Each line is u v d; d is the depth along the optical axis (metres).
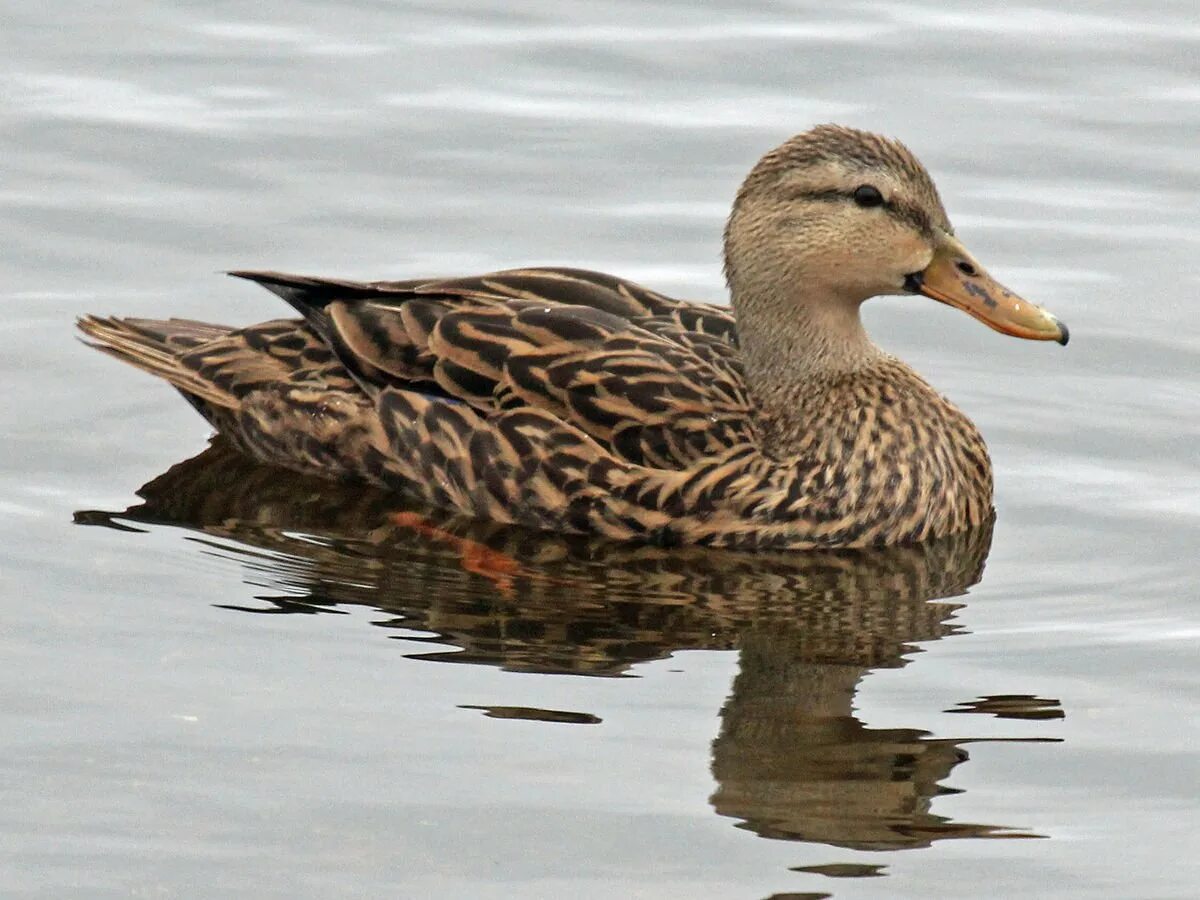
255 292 17.30
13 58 20.23
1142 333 16.94
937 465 14.59
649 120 19.53
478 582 13.72
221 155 18.98
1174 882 10.61
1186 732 11.89
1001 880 10.65
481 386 14.71
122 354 15.52
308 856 10.73
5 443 15.28
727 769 11.51
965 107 19.70
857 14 21.20
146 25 20.95
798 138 14.72
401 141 19.23
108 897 10.39
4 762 11.40
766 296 14.79
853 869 10.71
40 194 18.36
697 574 14.00
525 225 18.16
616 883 10.58
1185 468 15.23
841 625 13.20
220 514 14.53
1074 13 21.22
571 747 11.69
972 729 11.94
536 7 21.27
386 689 12.23
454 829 10.96
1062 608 13.40
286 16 21.16
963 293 14.64
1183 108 19.72
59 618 12.91
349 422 14.98
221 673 12.34
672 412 14.47
